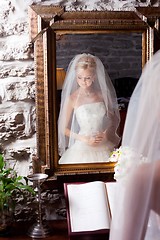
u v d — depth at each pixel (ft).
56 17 7.23
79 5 7.49
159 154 4.92
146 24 7.50
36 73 7.33
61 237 7.06
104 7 7.57
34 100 7.57
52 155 7.44
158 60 5.25
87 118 7.49
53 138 7.43
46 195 7.67
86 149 7.54
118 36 7.45
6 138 7.55
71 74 7.39
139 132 5.01
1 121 7.50
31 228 7.18
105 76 7.48
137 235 4.86
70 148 7.50
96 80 7.47
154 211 4.91
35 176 7.13
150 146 4.94
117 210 4.99
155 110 4.97
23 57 7.43
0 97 7.48
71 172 7.48
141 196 4.85
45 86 7.32
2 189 6.88
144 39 7.55
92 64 7.43
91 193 7.09
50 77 7.31
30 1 7.37
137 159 4.98
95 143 7.54
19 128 7.56
